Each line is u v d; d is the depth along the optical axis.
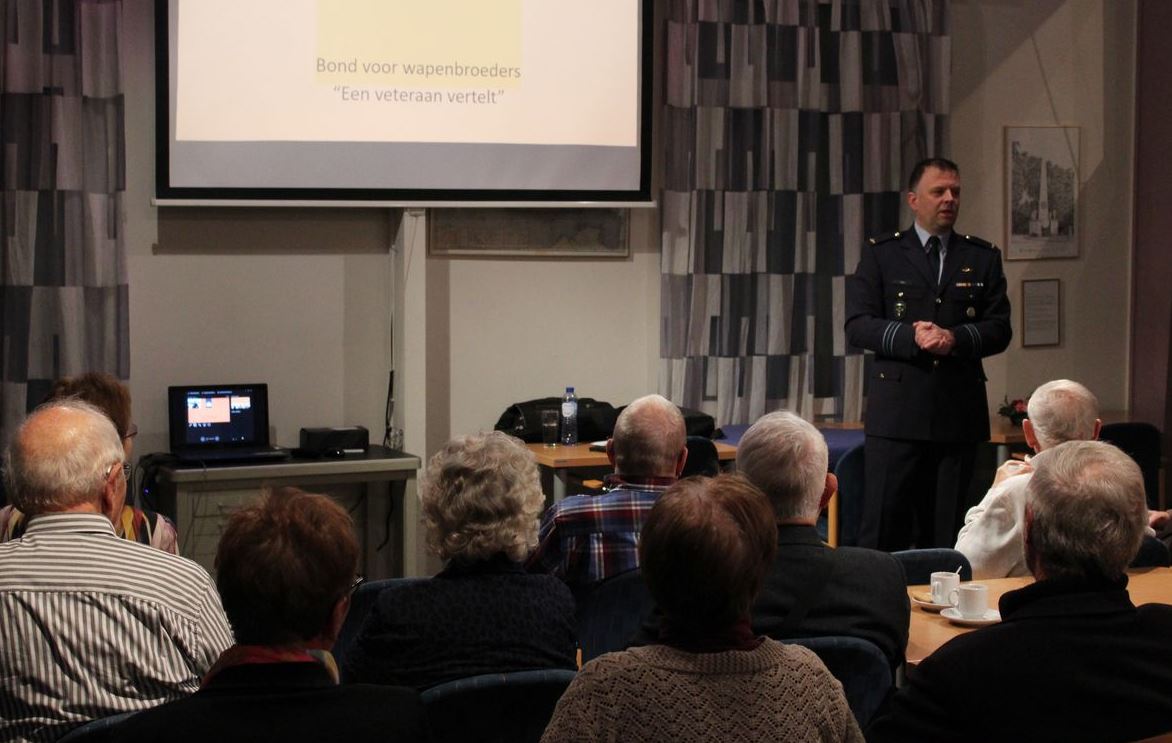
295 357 5.33
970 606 2.70
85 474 2.14
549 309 5.70
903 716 1.83
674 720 1.50
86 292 4.92
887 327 4.71
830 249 6.00
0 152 4.79
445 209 5.48
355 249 5.39
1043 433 3.26
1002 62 6.44
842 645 2.12
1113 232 6.64
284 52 5.10
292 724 1.44
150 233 5.10
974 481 6.11
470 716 1.89
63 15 4.84
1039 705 1.77
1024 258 6.53
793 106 5.86
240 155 5.07
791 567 2.26
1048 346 6.60
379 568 5.37
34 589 2.02
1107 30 6.58
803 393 6.00
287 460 4.90
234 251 5.22
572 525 2.90
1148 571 3.08
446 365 5.56
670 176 5.70
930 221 4.79
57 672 2.02
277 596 1.48
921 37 6.06
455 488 2.17
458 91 5.32
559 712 1.53
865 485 4.85
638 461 3.01
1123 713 1.78
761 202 5.85
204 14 5.00
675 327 5.76
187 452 4.91
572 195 5.52
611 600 2.74
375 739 1.46
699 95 5.71
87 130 4.89
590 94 5.50
